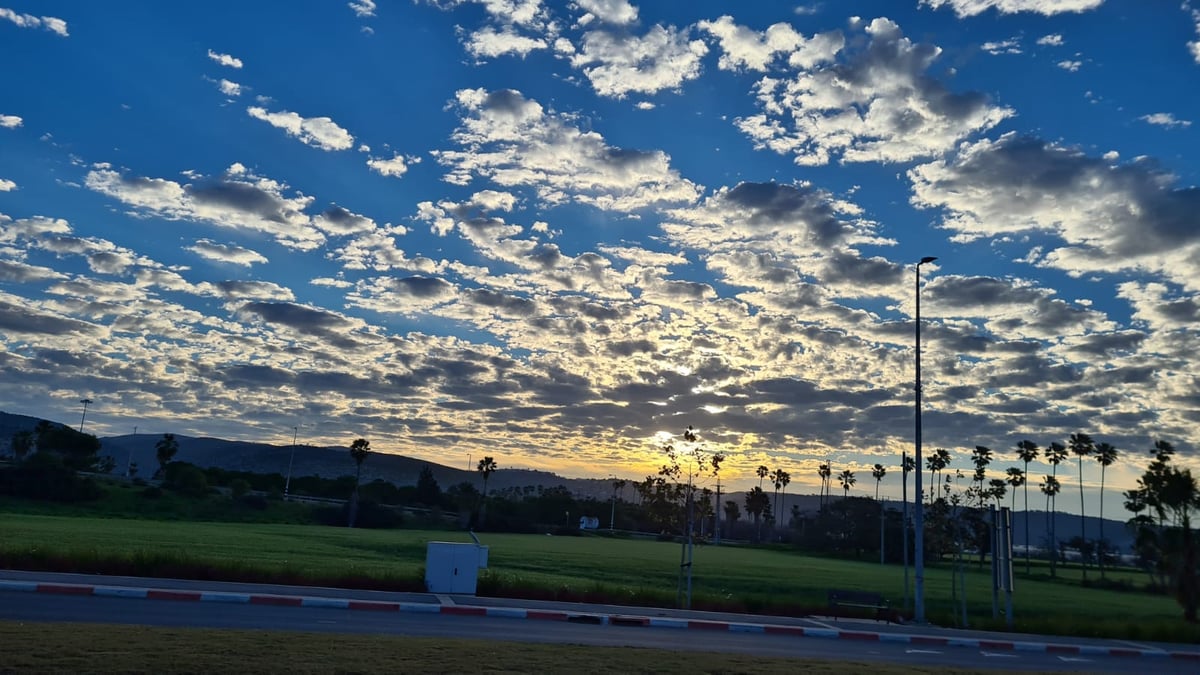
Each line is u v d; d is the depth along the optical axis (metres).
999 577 30.48
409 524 117.12
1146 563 42.03
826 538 136.38
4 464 97.69
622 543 113.62
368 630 17.59
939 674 15.54
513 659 13.22
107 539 53.78
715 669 13.73
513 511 141.25
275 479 138.50
